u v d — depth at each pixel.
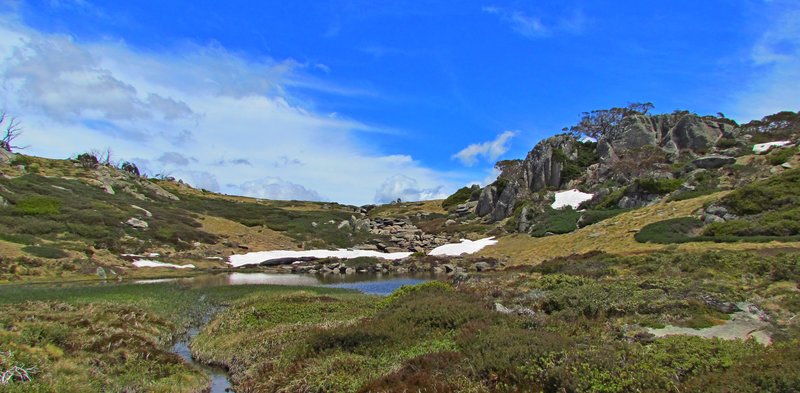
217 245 74.56
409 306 21.52
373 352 16.62
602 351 13.02
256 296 34.84
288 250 78.75
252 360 18.77
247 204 116.88
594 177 87.44
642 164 79.38
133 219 70.38
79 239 58.47
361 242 87.56
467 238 80.00
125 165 138.88
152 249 63.91
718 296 19.14
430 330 18.41
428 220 107.25
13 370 12.88
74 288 39.19
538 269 36.44
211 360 20.45
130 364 16.86
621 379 11.33
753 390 9.40
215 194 139.12
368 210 140.25
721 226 41.44
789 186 44.06
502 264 56.97
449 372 13.24
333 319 24.41
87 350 17.00
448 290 26.38
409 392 12.40
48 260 49.03
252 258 71.00
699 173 63.75
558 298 21.23
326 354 16.75
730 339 14.52
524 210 76.75
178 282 48.16
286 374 15.59
